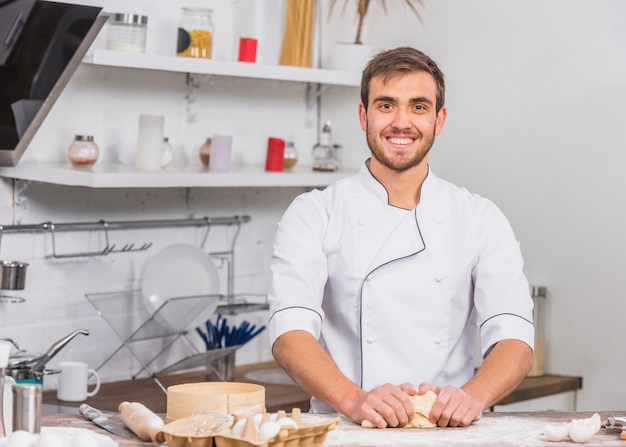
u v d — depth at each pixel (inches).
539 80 132.5
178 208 140.9
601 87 126.5
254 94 149.3
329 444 68.8
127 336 134.5
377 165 92.0
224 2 142.8
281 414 67.5
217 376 133.6
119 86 132.8
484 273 91.7
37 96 111.0
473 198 95.4
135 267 135.9
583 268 128.9
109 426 72.9
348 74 143.4
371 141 89.8
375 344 90.7
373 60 90.5
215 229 145.5
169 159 130.1
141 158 125.4
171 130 139.3
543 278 133.0
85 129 129.8
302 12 142.9
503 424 77.8
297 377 81.9
